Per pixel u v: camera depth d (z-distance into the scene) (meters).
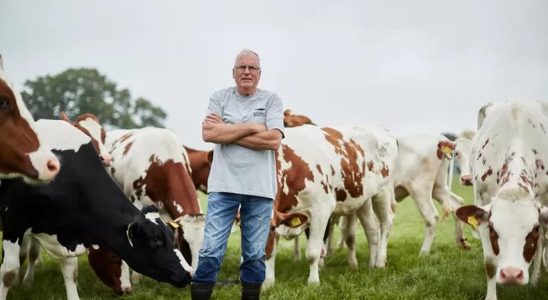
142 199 9.13
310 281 8.24
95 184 7.16
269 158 5.89
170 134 9.41
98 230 7.06
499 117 7.89
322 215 8.39
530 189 6.84
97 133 10.58
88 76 69.94
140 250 6.93
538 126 7.75
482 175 7.95
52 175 4.90
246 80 5.87
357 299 7.33
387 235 10.76
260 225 5.90
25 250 8.50
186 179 8.95
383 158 10.80
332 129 9.83
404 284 8.09
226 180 5.75
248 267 5.95
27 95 67.69
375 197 10.78
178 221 7.95
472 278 8.15
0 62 4.83
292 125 10.96
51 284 8.91
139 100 74.88
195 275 5.88
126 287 8.16
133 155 9.22
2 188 6.76
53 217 6.94
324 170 8.49
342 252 11.99
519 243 6.41
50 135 7.07
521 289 7.61
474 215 6.96
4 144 4.78
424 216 11.71
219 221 5.81
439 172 12.09
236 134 5.68
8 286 6.86
